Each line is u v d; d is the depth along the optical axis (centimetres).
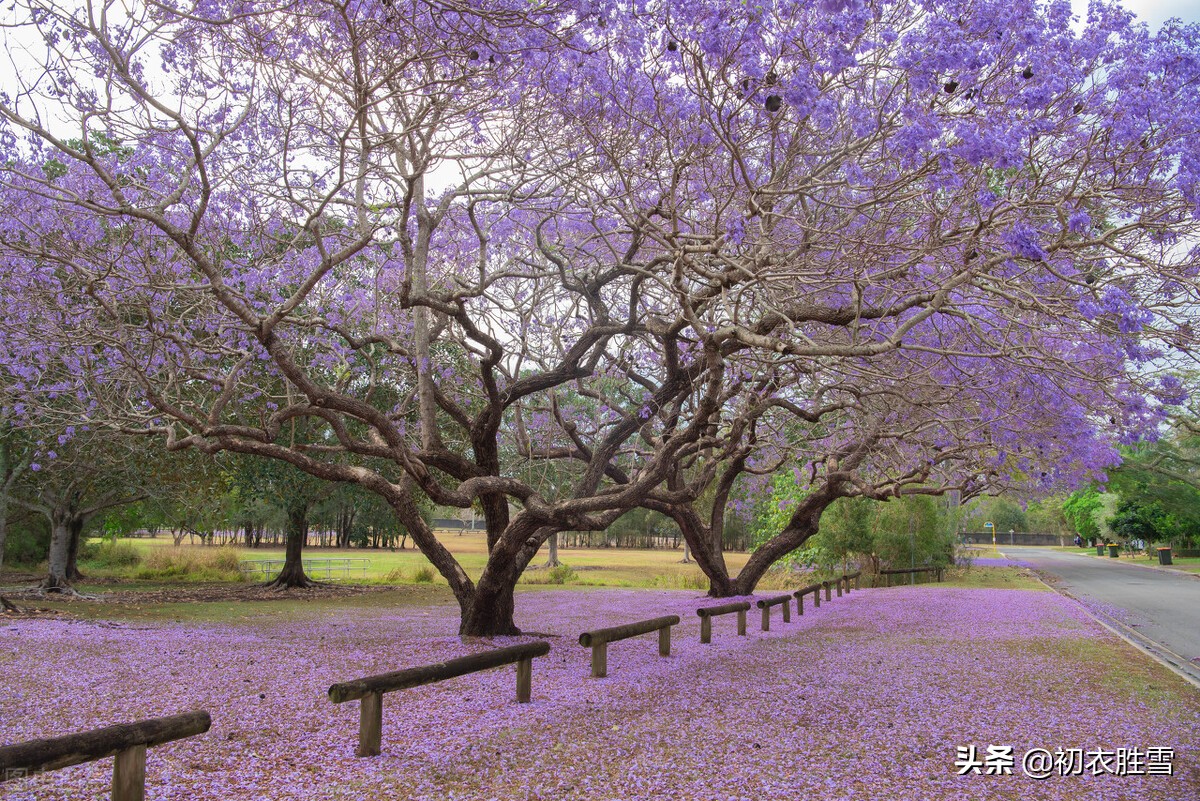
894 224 691
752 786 501
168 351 909
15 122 606
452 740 603
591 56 695
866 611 1591
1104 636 1216
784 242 770
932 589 2131
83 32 639
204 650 1030
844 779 517
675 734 622
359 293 1180
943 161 539
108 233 909
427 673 612
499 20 605
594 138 749
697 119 707
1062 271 673
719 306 860
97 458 1722
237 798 473
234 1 680
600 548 7750
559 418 1230
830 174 790
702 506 2781
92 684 800
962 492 1257
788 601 1423
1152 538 4338
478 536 9131
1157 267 544
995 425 852
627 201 901
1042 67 580
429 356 1132
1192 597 2014
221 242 946
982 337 606
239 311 730
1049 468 929
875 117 637
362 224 963
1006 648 1090
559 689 797
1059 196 579
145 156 911
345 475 1021
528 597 2019
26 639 1094
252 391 1278
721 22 574
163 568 2788
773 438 1242
